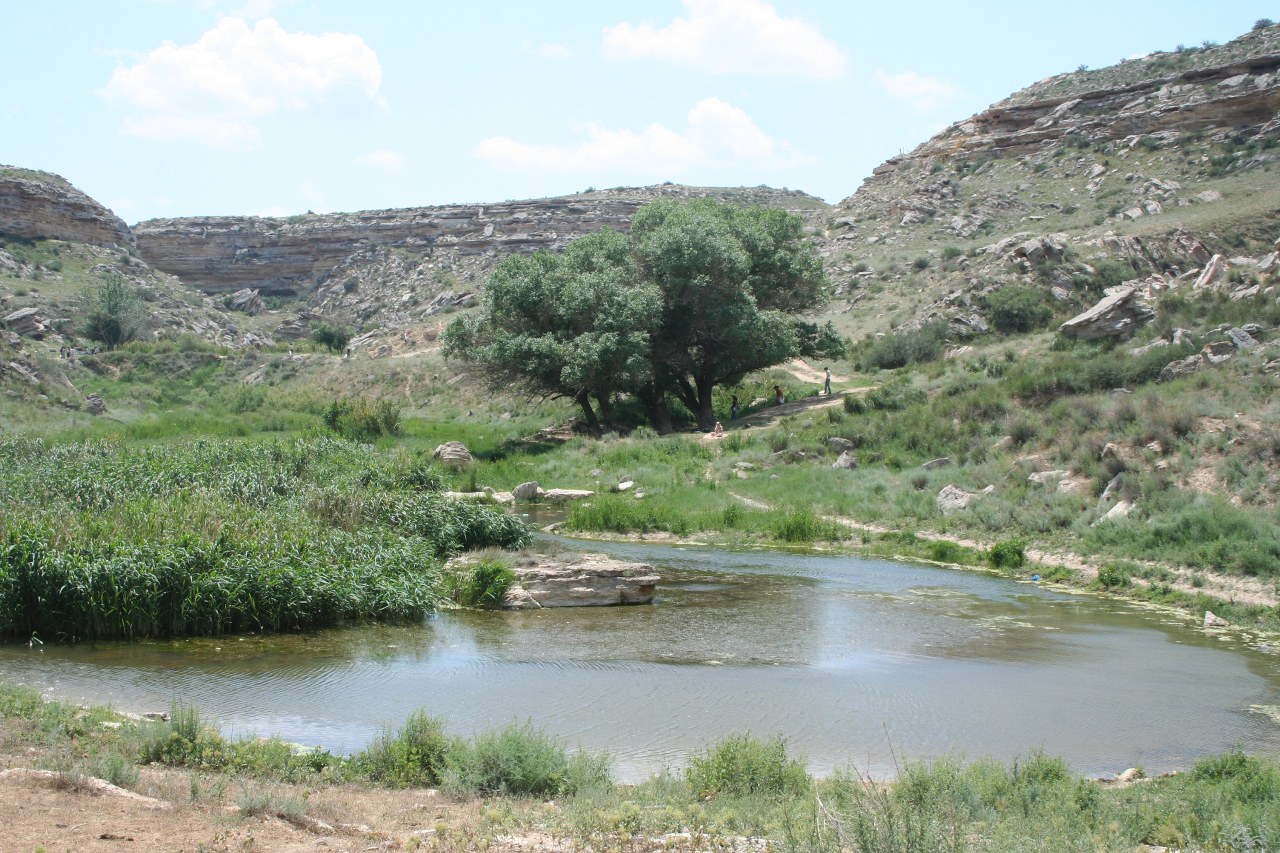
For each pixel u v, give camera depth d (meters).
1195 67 95.56
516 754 9.07
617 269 49.25
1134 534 23.67
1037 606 19.48
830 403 46.88
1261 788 8.83
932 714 12.30
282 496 24.05
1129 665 15.03
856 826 6.53
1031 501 27.59
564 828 7.50
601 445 43.75
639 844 7.16
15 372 54.44
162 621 15.59
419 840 7.02
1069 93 104.25
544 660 14.52
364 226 128.38
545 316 48.44
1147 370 34.88
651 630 16.81
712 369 51.03
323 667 13.83
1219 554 21.34
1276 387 29.00
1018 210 86.19
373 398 65.69
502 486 37.50
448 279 114.75
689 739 11.07
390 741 9.87
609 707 12.22
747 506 31.94
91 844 6.43
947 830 6.75
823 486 33.22
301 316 110.88
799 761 9.84
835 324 68.19
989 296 58.69
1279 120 82.31
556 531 29.38
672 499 33.09
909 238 85.12
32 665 13.46
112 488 21.98
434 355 73.69
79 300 88.44
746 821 7.71
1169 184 78.19
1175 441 27.16
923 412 37.69
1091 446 28.98
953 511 28.64
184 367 73.69
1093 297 58.19
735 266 48.84
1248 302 40.28
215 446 29.25
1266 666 15.09
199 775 8.55
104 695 12.12
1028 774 9.19
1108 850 7.07
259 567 16.41
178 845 6.57
